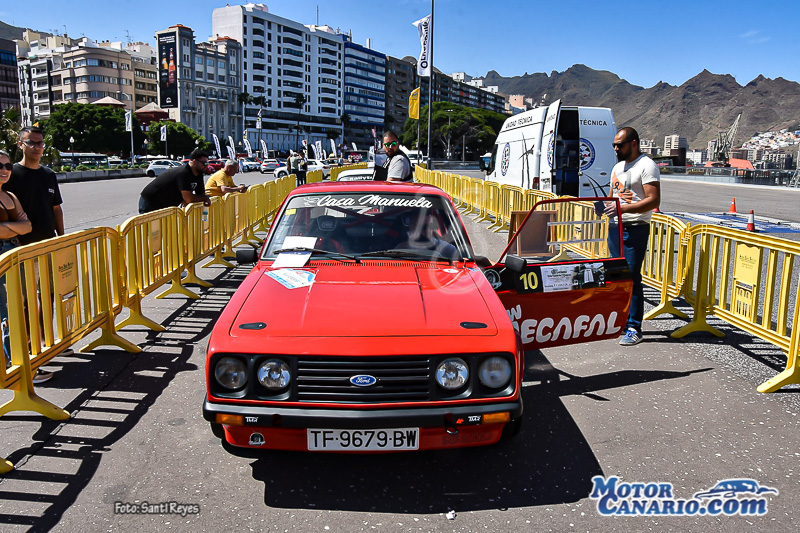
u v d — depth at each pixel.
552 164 13.38
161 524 2.69
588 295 4.14
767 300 4.59
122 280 5.30
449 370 2.83
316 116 161.88
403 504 2.88
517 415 2.86
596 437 3.57
